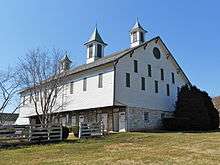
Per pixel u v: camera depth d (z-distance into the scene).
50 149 18.83
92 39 42.88
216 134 27.09
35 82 34.09
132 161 14.05
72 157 15.54
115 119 32.84
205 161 13.70
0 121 36.78
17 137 21.73
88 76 35.00
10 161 14.46
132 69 33.97
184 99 35.84
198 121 34.56
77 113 37.16
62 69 37.09
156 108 36.12
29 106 44.25
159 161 13.94
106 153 16.80
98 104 32.72
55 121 39.53
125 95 32.25
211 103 37.88
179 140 22.45
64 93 37.84
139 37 39.75
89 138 25.00
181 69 41.25
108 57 37.53
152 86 36.34
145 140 23.08
